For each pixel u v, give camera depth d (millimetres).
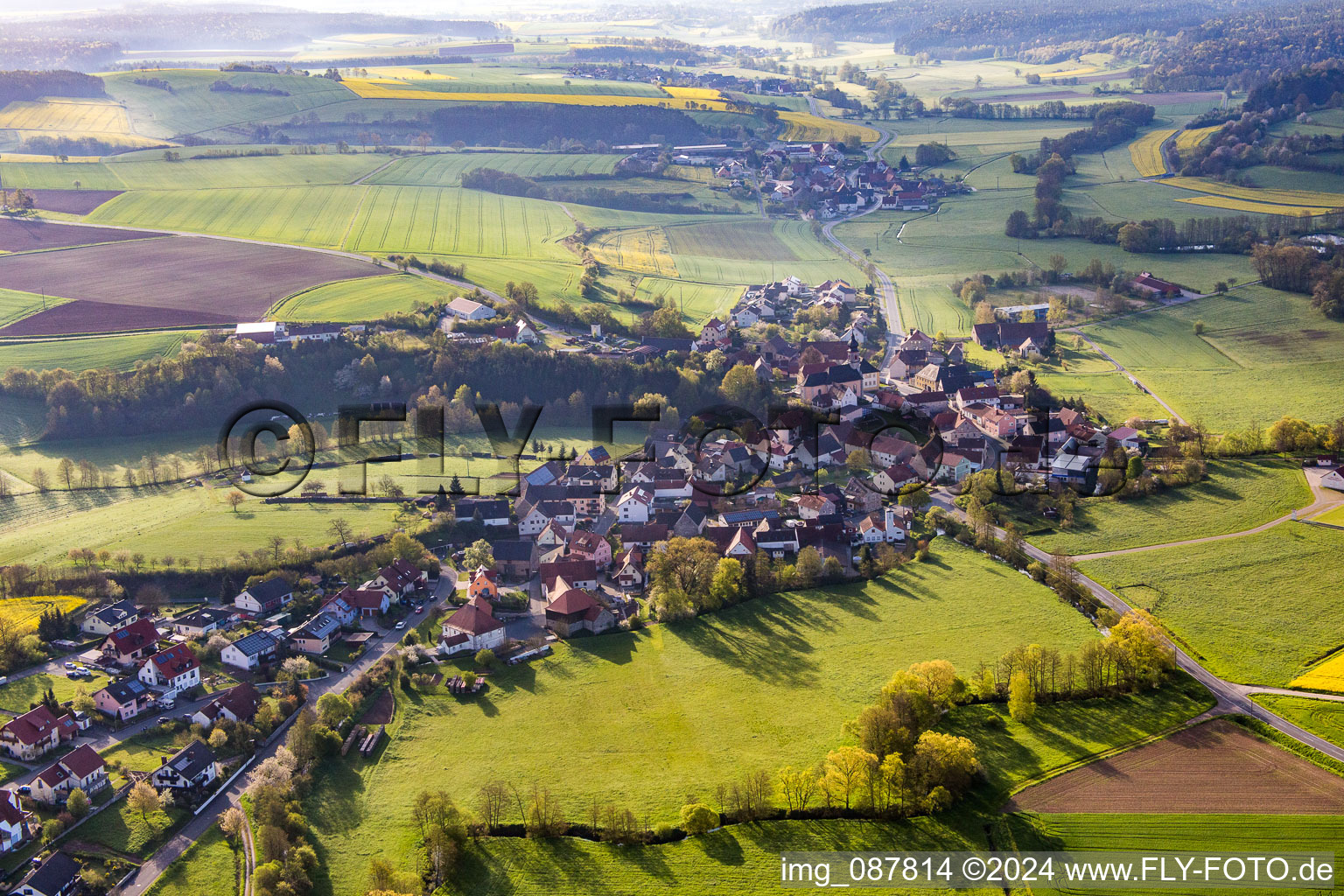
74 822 145625
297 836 141375
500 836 142125
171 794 151500
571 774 154125
